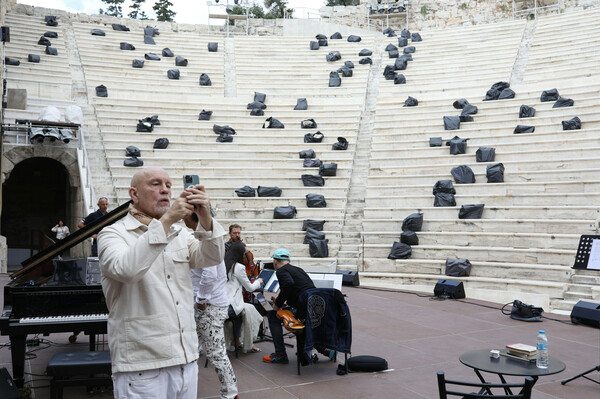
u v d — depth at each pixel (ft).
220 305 17.56
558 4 90.12
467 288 41.29
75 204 57.98
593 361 23.21
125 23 95.45
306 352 20.66
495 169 51.39
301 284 21.74
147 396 9.50
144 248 8.77
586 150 50.70
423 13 99.81
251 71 85.76
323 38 93.81
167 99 76.13
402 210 51.44
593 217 42.45
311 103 77.51
